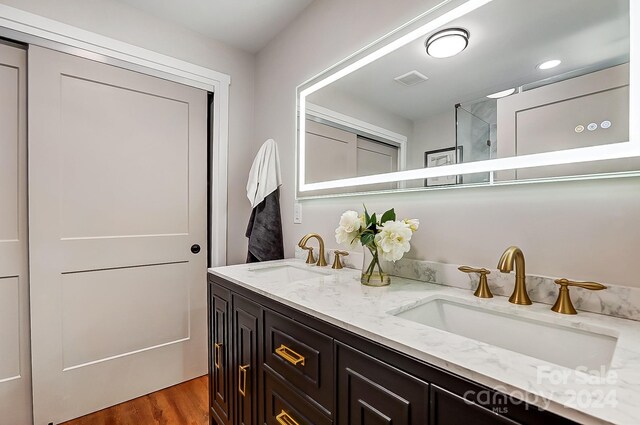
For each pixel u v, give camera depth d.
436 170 1.20
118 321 1.81
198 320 2.10
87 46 1.68
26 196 1.57
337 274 1.40
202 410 1.74
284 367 1.02
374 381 0.72
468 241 1.11
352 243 1.23
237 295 1.30
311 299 0.99
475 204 1.09
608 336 0.71
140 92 1.87
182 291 2.04
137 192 1.87
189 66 2.03
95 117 1.73
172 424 1.62
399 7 1.34
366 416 0.74
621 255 0.79
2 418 1.51
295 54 1.93
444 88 1.17
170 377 1.98
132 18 1.82
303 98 1.84
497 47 1.03
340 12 1.62
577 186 0.86
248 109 2.31
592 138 0.84
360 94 1.49
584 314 0.81
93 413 1.71
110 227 1.78
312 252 1.70
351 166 1.54
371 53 1.44
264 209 1.92
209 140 2.20
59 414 1.62
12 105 1.54
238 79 2.26
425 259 1.25
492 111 1.04
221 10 1.85
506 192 1.01
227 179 2.20
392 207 1.37
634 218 0.77
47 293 1.60
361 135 1.49
